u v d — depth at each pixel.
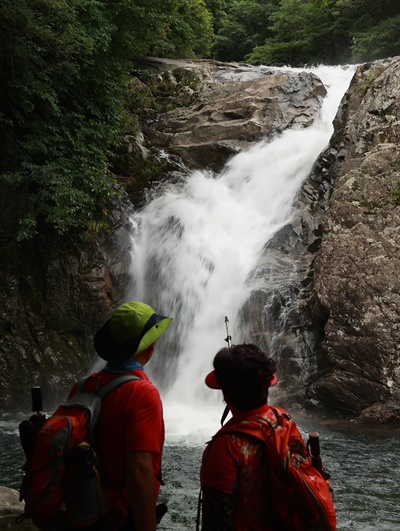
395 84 15.72
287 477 2.70
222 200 18.53
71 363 15.97
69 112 17.61
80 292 16.41
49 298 16.22
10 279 15.93
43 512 2.74
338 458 9.70
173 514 7.27
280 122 20.52
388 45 31.78
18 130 16.81
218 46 43.44
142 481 2.73
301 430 11.80
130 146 19.78
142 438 2.78
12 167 16.44
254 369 2.87
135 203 18.80
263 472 2.76
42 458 2.75
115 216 17.39
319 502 2.66
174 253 17.14
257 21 43.38
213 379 3.01
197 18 31.88
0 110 16.58
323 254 13.46
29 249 16.36
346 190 13.70
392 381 12.25
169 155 20.31
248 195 18.50
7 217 16.17
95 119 18.25
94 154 17.66
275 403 13.77
